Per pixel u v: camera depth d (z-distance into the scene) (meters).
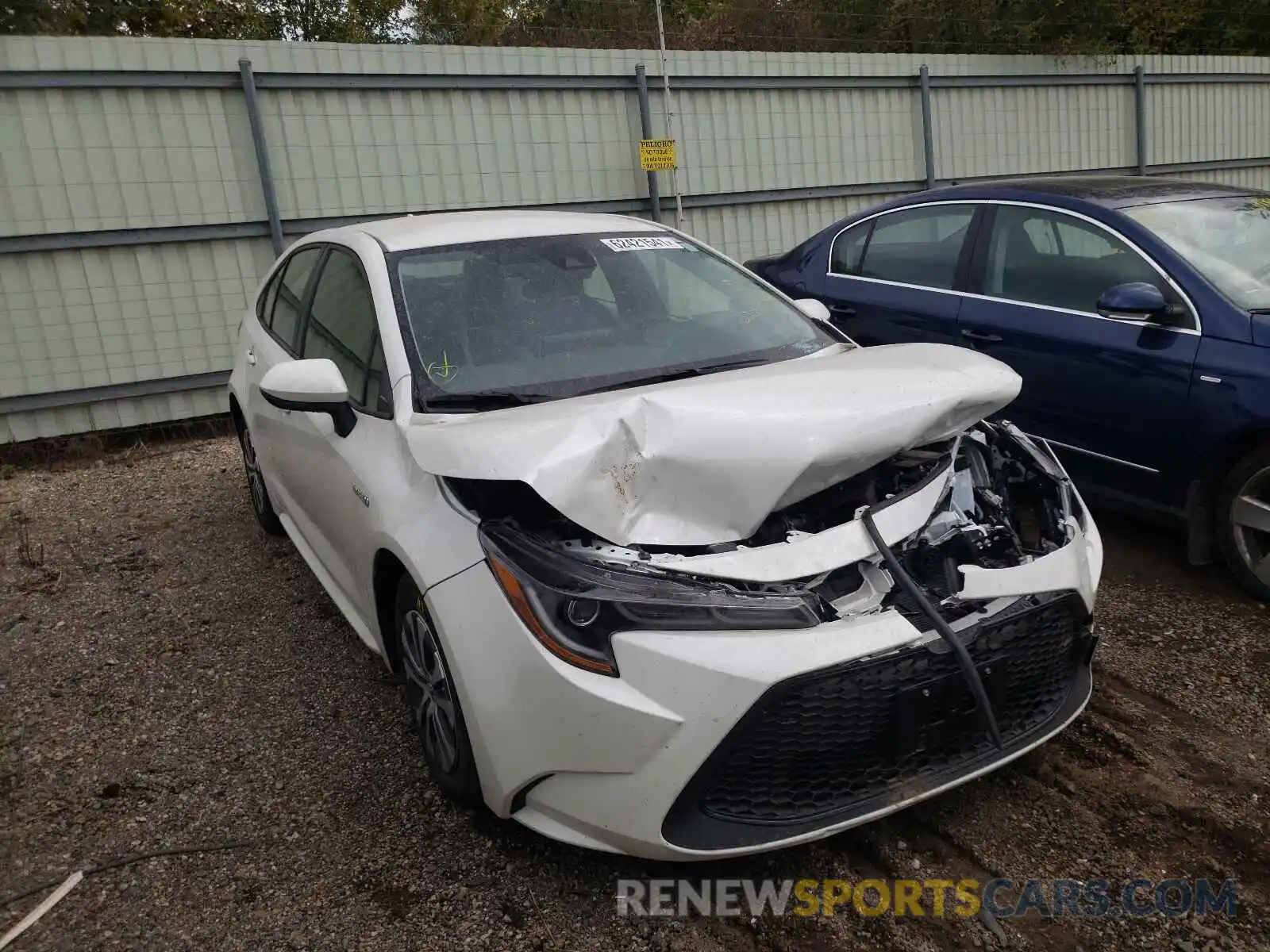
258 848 2.75
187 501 5.95
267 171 7.67
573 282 3.48
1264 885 2.46
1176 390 4.01
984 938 2.34
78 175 7.09
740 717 2.19
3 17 10.18
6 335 7.02
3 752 3.29
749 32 17.94
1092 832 2.68
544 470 2.32
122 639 4.07
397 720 3.37
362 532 3.01
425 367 3.02
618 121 9.35
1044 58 12.27
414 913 2.48
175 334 7.59
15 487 6.50
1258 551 3.91
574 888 2.55
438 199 8.56
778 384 2.75
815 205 10.82
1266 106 14.66
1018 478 3.17
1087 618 2.74
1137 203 4.60
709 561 2.34
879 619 2.32
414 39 18.42
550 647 2.29
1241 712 3.21
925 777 2.44
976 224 5.02
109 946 2.42
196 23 14.70
